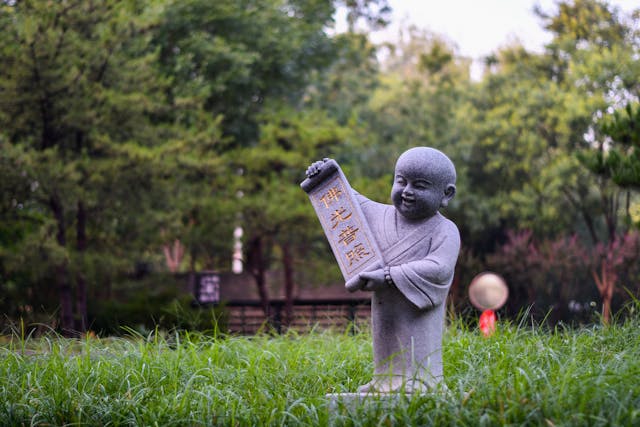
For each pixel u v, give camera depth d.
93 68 18.89
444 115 31.17
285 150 24.30
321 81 28.73
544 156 29.31
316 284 24.25
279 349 9.07
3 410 6.84
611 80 27.14
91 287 22.67
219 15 23.64
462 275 26.64
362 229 6.88
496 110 29.47
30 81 17.78
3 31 17.81
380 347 6.77
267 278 28.67
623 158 12.38
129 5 19.41
